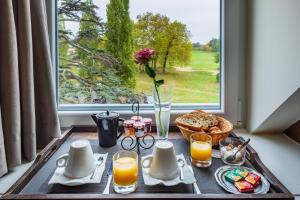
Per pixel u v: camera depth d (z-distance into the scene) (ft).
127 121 3.51
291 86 3.08
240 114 4.39
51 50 4.17
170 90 3.53
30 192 2.28
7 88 3.04
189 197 2.13
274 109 3.47
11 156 3.10
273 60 3.45
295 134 3.87
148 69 3.34
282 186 2.31
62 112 4.27
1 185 2.74
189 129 3.36
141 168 2.70
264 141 3.84
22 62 3.29
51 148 3.19
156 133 3.92
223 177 2.53
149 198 2.12
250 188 2.29
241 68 4.32
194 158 2.83
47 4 4.09
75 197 2.13
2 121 3.06
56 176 2.45
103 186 2.38
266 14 3.61
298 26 2.90
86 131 4.03
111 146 3.33
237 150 2.92
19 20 3.27
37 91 3.73
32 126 3.38
